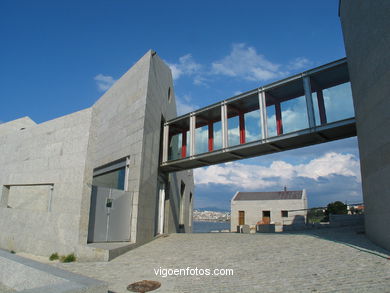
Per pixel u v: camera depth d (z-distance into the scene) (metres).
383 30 8.41
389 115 8.00
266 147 14.20
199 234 15.54
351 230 12.41
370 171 9.12
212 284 6.20
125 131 14.70
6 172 13.42
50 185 11.15
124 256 9.55
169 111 19.98
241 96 14.77
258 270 7.04
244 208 33.56
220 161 16.55
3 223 12.43
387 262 6.60
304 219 30.19
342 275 6.03
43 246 10.25
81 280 4.19
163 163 17.28
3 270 5.80
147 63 14.03
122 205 11.84
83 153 9.87
